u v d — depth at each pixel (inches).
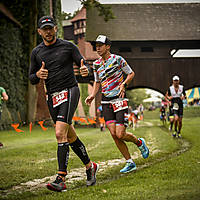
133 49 1566.2
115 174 266.7
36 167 307.0
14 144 572.1
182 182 192.7
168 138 584.1
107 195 177.2
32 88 1408.7
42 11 1476.4
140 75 1566.2
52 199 180.7
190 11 1768.0
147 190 179.2
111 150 417.1
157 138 587.2
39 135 798.5
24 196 201.0
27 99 1396.4
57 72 227.8
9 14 1322.6
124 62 269.3
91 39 1544.0
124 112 268.4
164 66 1568.7
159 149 418.3
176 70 1566.2
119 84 270.8
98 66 274.5
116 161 337.7
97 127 1411.2
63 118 222.4
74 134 233.8
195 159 295.0
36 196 202.2
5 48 1307.8
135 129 948.0
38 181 252.7
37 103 1416.1
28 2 1421.0
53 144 509.4
